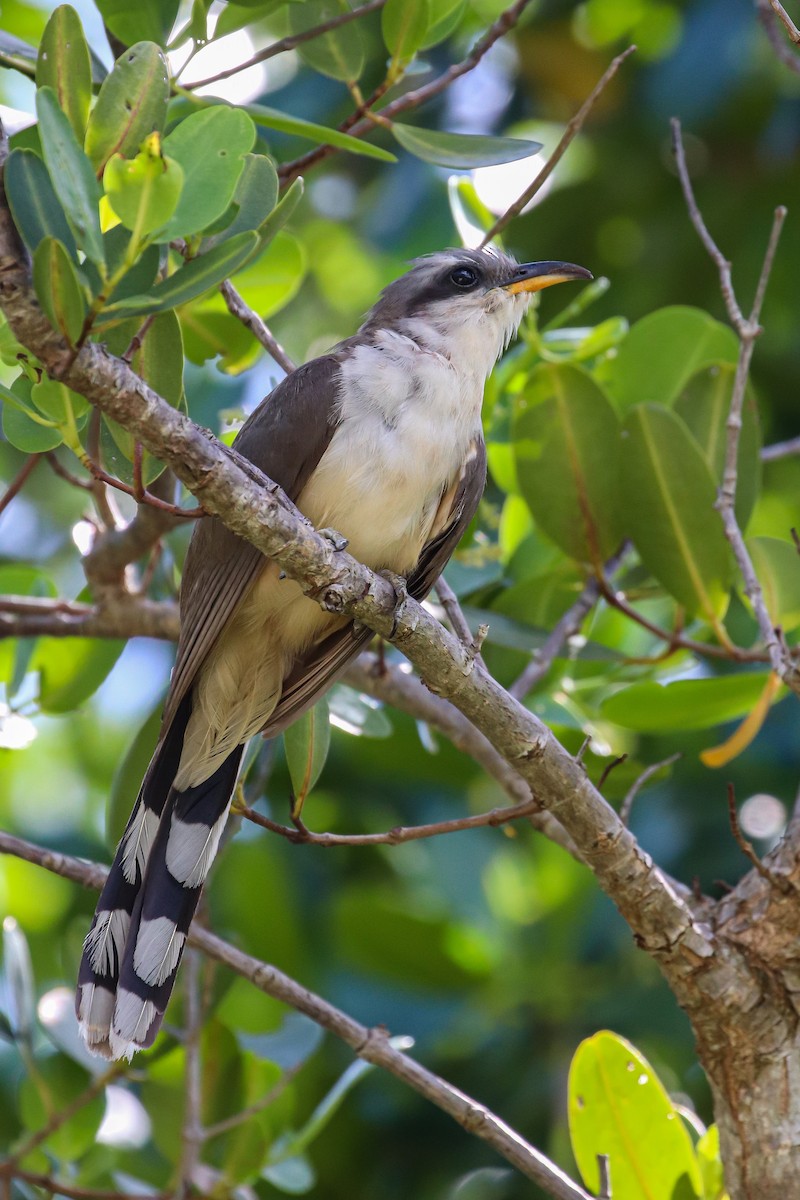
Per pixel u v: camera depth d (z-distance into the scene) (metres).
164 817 7.79
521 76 13.62
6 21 10.12
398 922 11.12
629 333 10.03
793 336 13.35
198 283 5.31
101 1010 7.21
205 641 7.75
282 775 11.65
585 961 11.19
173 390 6.32
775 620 8.92
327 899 11.53
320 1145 10.81
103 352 5.27
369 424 7.85
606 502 9.05
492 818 6.88
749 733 8.15
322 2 8.44
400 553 8.14
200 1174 8.82
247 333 9.35
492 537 11.02
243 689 8.17
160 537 8.82
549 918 11.32
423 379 8.06
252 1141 8.55
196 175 5.38
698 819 11.31
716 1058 6.80
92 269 5.27
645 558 8.66
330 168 14.39
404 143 7.98
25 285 5.06
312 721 7.71
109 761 13.78
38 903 12.76
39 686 9.98
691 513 8.47
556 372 9.00
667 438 8.39
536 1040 10.97
